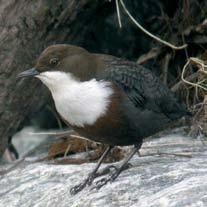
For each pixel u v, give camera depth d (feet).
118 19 40.24
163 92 30.91
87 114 28.53
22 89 37.58
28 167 34.60
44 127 49.70
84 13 37.86
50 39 37.35
